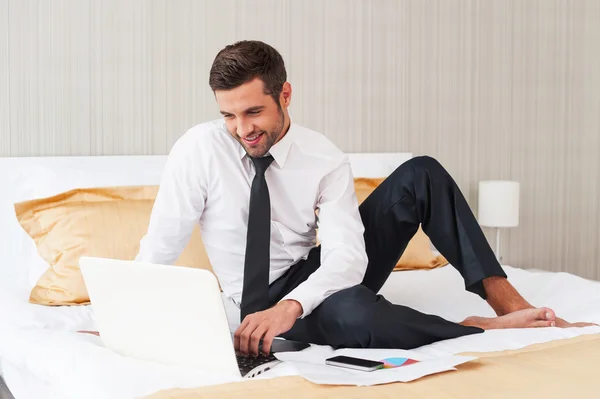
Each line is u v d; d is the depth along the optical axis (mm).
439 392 1140
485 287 1805
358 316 1514
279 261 1809
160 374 1265
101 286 1436
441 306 2109
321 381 1184
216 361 1302
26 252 2391
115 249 2197
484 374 1233
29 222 2248
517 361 1318
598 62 3801
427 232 1854
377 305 1530
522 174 3615
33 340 1568
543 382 1178
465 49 3398
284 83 1641
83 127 2592
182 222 1717
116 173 2539
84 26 2578
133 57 2660
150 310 1360
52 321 1931
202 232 1812
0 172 2420
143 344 1410
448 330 1583
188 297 1285
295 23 2955
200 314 1282
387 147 3199
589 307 1978
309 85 2998
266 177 1756
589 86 3787
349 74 3084
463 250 1799
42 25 2518
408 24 3227
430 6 3287
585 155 3797
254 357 1402
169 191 1713
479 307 2092
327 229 1735
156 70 2699
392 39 3186
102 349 1417
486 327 1741
